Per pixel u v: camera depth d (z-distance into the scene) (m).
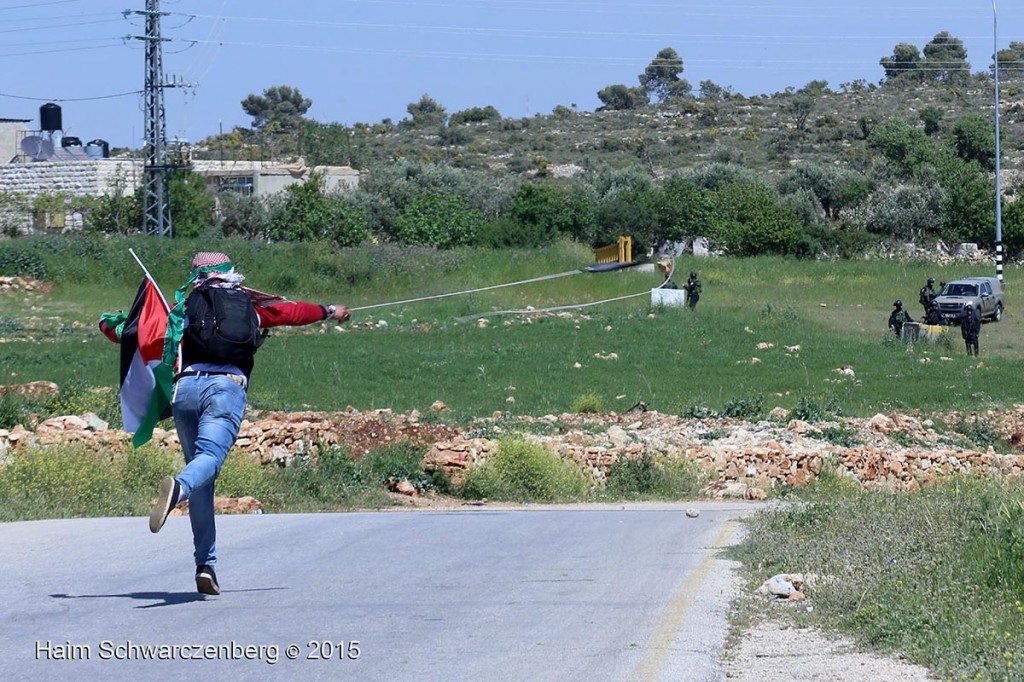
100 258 118.19
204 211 153.88
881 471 50.47
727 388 76.25
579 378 78.50
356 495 40.59
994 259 174.25
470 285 124.69
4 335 89.06
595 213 164.12
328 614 18.00
